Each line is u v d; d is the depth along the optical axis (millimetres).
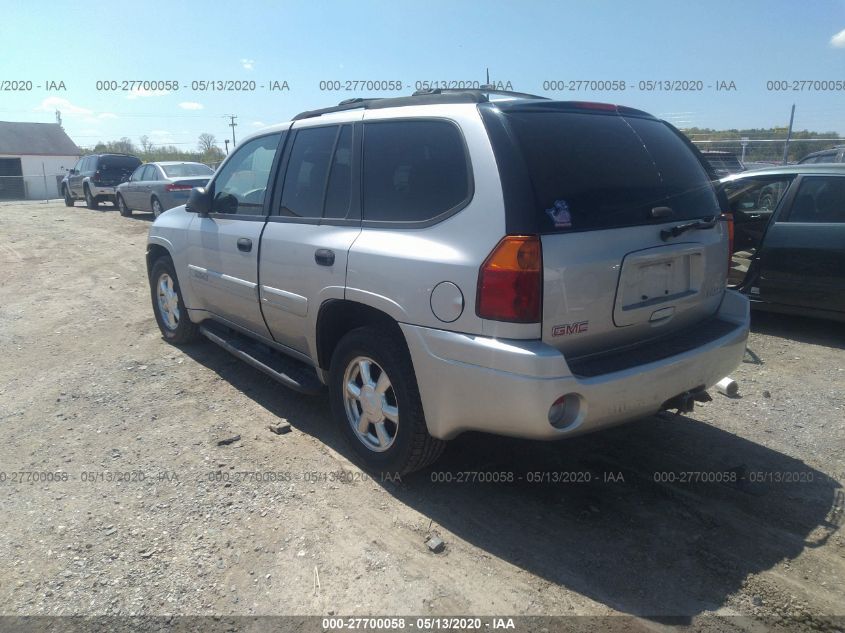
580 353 3100
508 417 2912
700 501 3463
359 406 3795
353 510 3406
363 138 3732
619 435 4242
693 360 3273
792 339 6195
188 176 16469
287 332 4312
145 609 2711
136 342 6406
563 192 3014
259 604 2734
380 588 2824
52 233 15055
